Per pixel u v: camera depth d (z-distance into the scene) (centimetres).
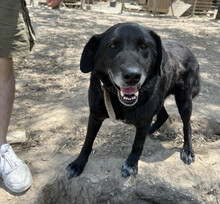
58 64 147
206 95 119
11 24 62
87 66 66
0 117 70
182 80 81
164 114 92
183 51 84
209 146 91
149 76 65
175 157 82
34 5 352
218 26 281
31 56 156
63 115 97
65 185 74
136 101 60
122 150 84
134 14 362
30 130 90
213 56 177
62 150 83
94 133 74
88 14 319
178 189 73
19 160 71
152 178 75
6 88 69
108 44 62
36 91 116
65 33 210
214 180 76
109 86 64
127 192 73
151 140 90
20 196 67
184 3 375
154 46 66
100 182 73
